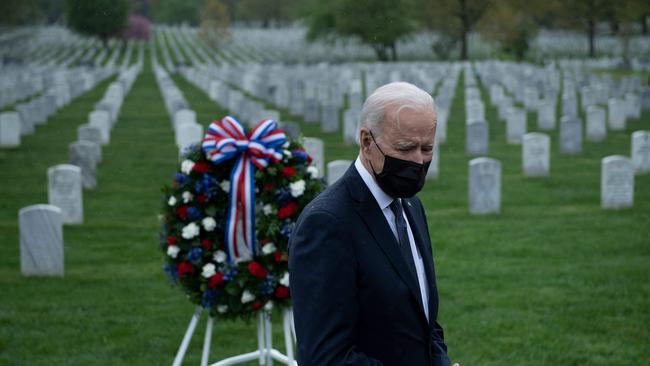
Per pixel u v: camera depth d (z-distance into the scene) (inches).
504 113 1056.2
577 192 603.2
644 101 1147.9
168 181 676.1
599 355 291.3
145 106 1302.9
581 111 1160.2
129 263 430.6
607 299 354.0
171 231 233.0
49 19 2844.5
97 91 1535.4
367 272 116.5
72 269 416.5
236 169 227.6
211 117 1138.7
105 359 294.0
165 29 3966.5
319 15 2063.2
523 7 1895.9
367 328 117.6
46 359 293.3
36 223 393.7
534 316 334.6
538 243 455.8
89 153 628.1
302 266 116.7
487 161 529.0
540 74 1507.1
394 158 115.5
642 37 1972.2
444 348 131.6
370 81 1460.4
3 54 2155.5
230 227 228.2
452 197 596.4
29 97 1362.0
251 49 2984.7
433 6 1977.1
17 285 384.8
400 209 125.8
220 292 231.1
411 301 118.6
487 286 378.3
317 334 113.9
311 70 1765.5
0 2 1958.7
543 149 663.1
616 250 437.1
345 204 119.0
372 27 1936.5
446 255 435.2
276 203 228.4
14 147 851.4
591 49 2114.9
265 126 228.8
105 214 549.3
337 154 805.2
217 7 2952.8
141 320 338.6
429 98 117.9
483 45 2285.9
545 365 283.7
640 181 629.9
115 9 1441.9
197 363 292.2
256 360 295.4
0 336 317.1
